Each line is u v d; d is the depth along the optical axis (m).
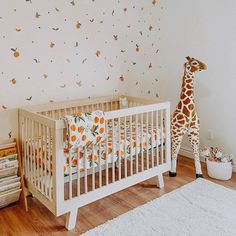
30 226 2.14
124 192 2.67
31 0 2.45
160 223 2.14
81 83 2.92
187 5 3.27
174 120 2.96
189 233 2.01
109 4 3.02
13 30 2.39
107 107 3.09
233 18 2.89
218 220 2.17
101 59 3.05
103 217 2.26
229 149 3.14
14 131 2.51
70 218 2.10
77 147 2.04
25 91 2.54
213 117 3.24
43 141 2.18
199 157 3.14
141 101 3.02
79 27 2.81
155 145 2.70
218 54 3.07
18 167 2.42
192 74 2.90
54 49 2.66
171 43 3.50
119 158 2.40
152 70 3.58
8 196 2.37
